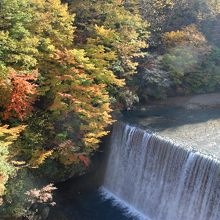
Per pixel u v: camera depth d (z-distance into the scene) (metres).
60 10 23.17
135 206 24.34
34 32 22.06
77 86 21.56
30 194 19.12
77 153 22.44
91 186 25.56
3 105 20.33
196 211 20.75
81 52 21.86
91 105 22.38
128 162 24.91
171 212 22.22
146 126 25.91
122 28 27.36
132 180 24.62
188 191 21.14
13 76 19.27
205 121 27.56
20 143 20.80
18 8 21.45
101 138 25.83
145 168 23.80
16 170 18.91
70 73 21.80
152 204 23.38
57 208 22.84
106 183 26.23
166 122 26.92
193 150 21.34
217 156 21.62
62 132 22.20
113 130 25.92
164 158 22.58
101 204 24.30
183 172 21.41
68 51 21.75
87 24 27.30
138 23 28.62
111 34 25.62
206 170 20.12
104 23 27.14
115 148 25.78
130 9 31.73
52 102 22.45
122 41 26.91
